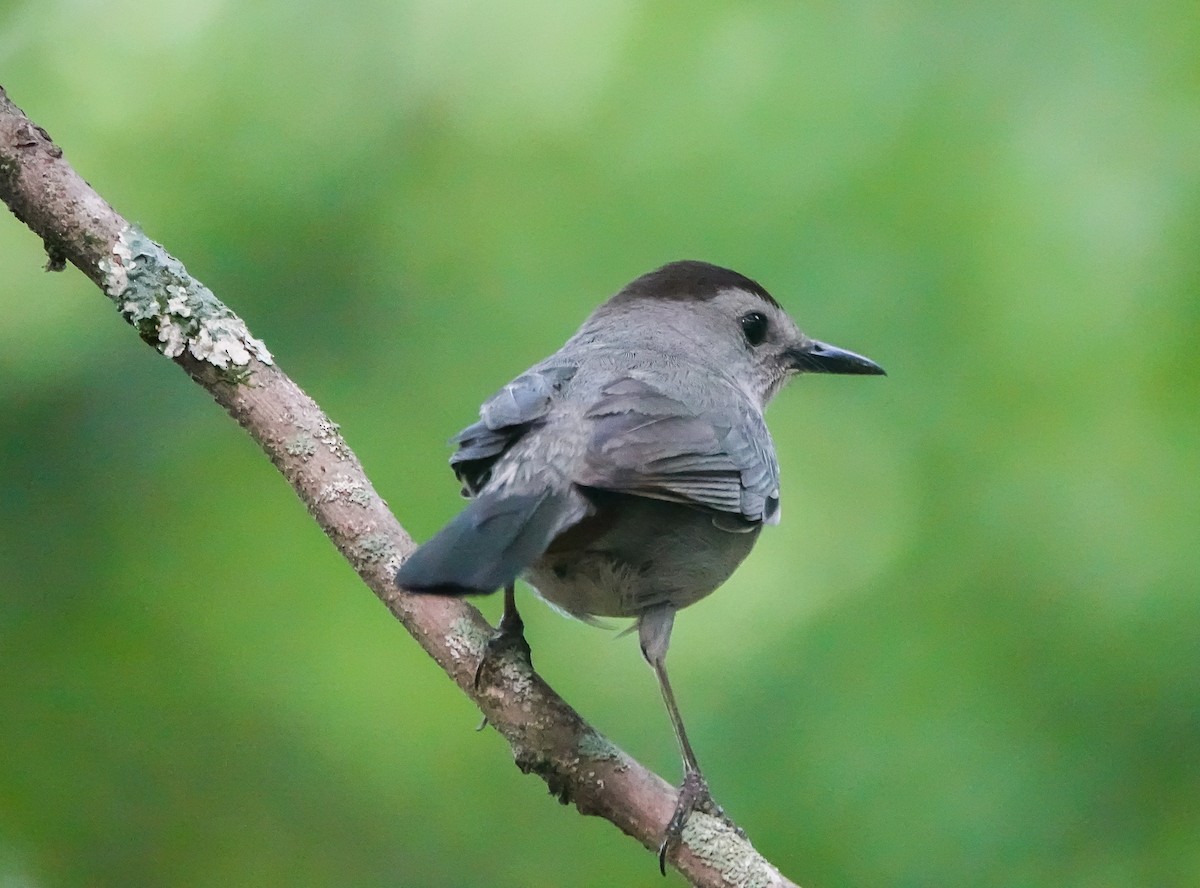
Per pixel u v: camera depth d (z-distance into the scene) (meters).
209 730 11.37
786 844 10.45
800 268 12.10
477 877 11.12
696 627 11.84
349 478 7.80
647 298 10.52
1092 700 10.80
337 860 11.23
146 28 12.91
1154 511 11.17
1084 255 11.79
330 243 12.59
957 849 10.38
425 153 12.93
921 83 12.38
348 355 12.41
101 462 11.96
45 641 11.45
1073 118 12.15
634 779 7.51
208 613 11.53
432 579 6.93
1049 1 12.48
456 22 13.16
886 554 11.71
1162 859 10.34
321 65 12.95
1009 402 11.67
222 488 11.97
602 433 8.00
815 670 11.16
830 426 12.21
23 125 7.95
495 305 12.53
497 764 11.28
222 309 7.88
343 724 11.23
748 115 12.55
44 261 12.38
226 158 12.58
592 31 13.03
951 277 11.92
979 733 10.71
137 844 11.27
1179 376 11.47
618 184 12.62
